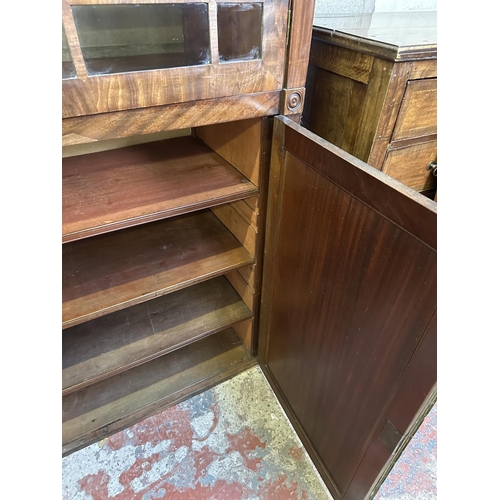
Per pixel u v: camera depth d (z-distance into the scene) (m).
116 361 1.05
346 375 0.79
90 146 1.01
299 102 0.76
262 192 0.90
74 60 0.53
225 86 0.66
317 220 0.73
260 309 1.21
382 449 0.73
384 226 0.56
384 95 0.73
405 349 0.58
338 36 0.81
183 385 1.28
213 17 0.59
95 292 0.92
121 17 0.60
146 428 1.19
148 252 1.06
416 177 0.93
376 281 0.61
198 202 0.82
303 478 1.08
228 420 1.22
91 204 0.79
